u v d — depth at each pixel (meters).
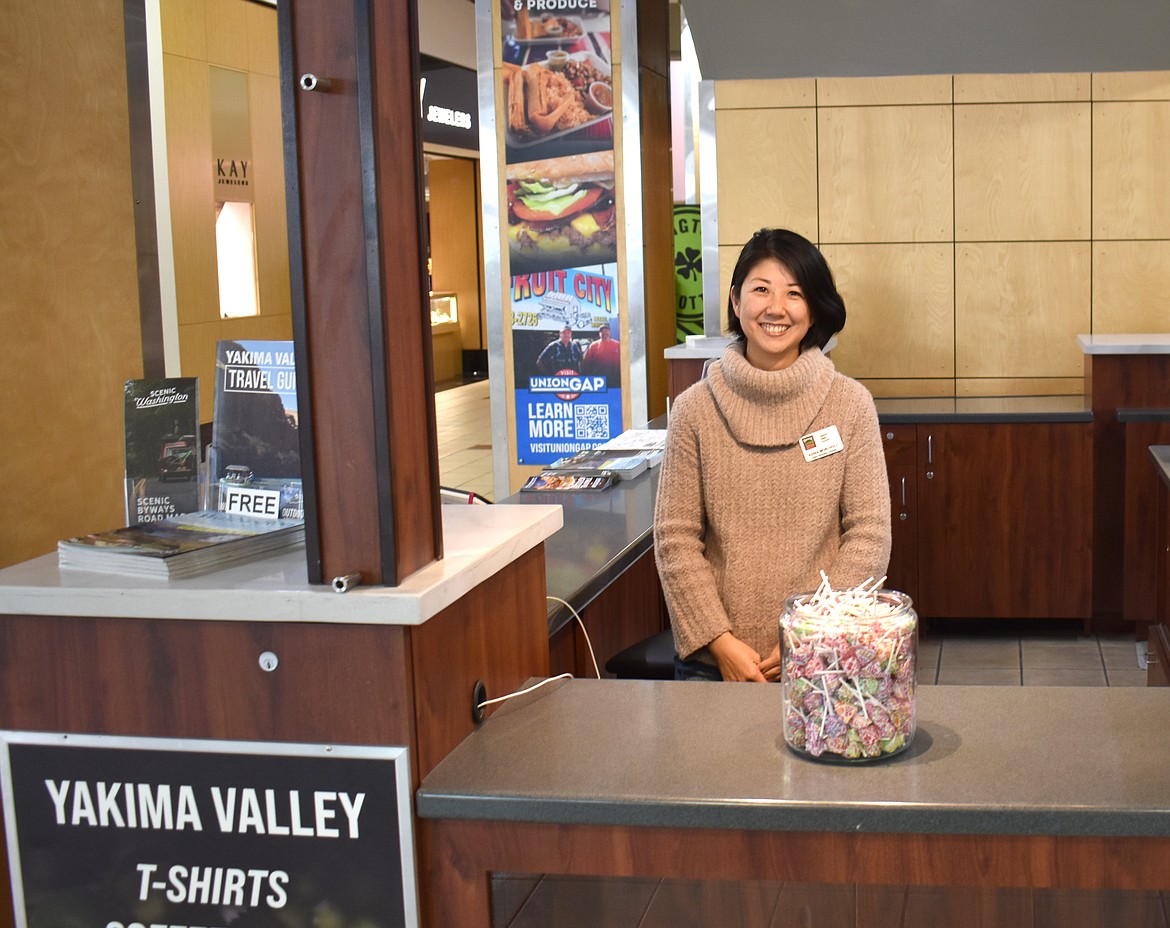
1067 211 6.77
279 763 1.80
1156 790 1.63
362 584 1.77
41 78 3.69
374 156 1.72
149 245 4.15
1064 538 6.16
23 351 3.61
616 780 1.74
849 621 1.76
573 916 1.76
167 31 9.59
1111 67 2.88
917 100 6.81
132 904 1.89
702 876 1.71
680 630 2.71
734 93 6.95
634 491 4.17
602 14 7.08
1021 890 1.65
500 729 1.97
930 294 6.93
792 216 6.99
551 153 7.21
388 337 1.75
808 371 2.67
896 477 6.23
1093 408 6.09
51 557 2.03
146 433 2.17
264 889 1.83
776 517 2.68
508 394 7.44
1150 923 1.63
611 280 7.26
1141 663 5.80
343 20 1.71
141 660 1.84
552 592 2.82
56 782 1.89
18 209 3.60
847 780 1.70
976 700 2.00
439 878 1.79
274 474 2.13
